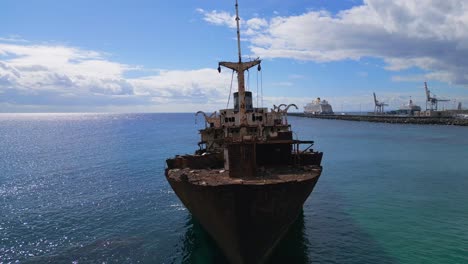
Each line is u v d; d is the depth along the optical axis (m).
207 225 20.66
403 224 26.88
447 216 28.69
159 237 25.20
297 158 26.66
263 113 30.69
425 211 30.19
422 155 65.62
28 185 43.94
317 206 32.44
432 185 40.38
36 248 23.45
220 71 29.59
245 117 29.64
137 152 79.69
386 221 27.69
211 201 18.33
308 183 20.27
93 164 61.81
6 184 44.69
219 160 27.61
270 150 25.86
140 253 22.48
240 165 21.14
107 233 26.16
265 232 18.64
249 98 31.80
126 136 133.62
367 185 41.19
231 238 18.58
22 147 95.31
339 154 70.12
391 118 190.50
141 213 31.12
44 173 52.91
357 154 69.50
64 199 36.41
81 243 24.20
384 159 61.97
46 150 86.25
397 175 46.97
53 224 28.30
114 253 22.52
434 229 25.67
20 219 29.62
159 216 30.16
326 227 26.44
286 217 19.77
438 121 159.62
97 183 44.66
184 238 24.94
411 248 22.27
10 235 25.81
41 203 34.91
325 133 126.06
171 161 26.14
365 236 24.47
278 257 21.14
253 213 17.86
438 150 72.12
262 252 19.12
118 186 42.59
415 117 177.75
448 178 44.31
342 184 42.06
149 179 46.91
